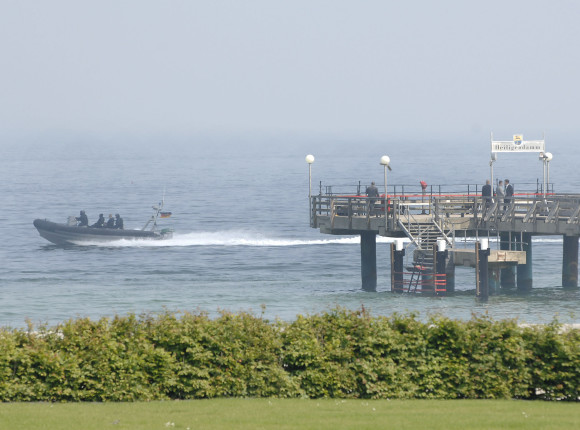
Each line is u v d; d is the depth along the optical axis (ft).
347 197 618.44
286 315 537.65
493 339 259.19
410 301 562.66
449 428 212.84
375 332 261.03
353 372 257.96
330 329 265.54
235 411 234.99
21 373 253.24
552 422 218.38
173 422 220.84
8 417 226.99
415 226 593.01
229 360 257.75
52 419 224.74
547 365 253.24
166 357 255.70
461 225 591.37
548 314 510.58
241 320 267.59
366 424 217.15
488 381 255.09
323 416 227.61
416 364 257.96
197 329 260.42
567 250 629.10
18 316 555.28
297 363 260.62
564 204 561.43
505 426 214.69
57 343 260.62
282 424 218.38
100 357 253.85
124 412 234.58
